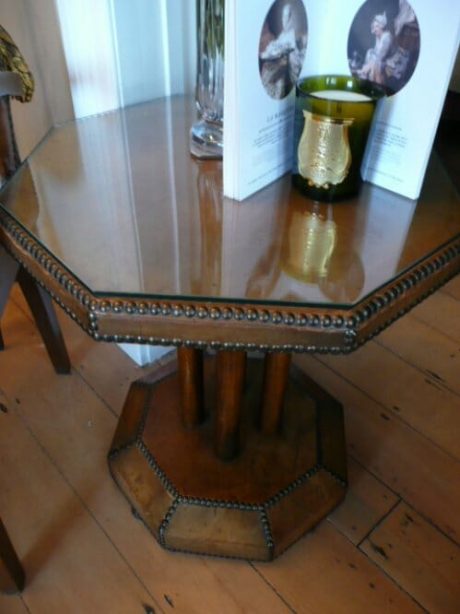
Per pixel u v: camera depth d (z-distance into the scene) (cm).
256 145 62
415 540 90
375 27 59
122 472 95
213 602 82
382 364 124
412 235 59
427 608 82
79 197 65
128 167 72
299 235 59
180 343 50
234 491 90
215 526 87
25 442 104
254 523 87
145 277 52
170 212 62
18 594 82
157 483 92
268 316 48
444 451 105
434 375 121
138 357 120
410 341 130
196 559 87
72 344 126
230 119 58
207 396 106
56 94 120
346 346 49
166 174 70
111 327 49
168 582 84
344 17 61
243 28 53
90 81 93
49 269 54
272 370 87
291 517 88
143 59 90
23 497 95
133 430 101
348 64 64
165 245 57
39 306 104
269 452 97
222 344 49
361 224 61
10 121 75
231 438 91
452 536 91
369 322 49
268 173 66
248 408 104
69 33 88
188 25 91
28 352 124
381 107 61
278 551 86
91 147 77
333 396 115
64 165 72
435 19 54
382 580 85
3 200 64
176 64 94
